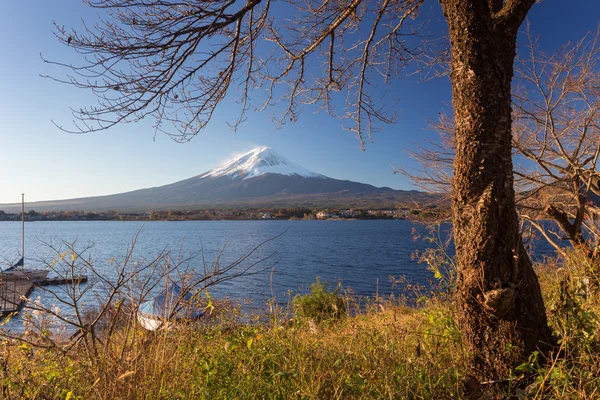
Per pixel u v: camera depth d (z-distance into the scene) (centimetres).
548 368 269
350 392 287
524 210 642
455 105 315
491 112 296
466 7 298
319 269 4441
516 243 296
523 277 296
